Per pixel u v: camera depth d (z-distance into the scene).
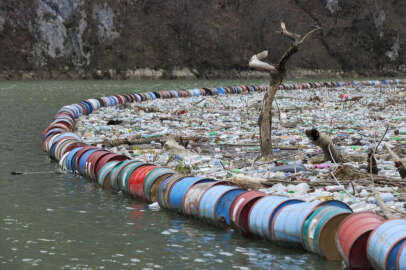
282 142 30.38
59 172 24.03
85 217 17.30
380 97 63.56
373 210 15.88
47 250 14.27
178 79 131.62
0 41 120.75
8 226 16.23
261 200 15.55
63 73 124.25
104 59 128.25
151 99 63.66
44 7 125.38
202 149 28.39
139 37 134.00
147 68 130.88
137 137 31.89
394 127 35.72
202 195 16.80
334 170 21.16
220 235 15.66
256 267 13.17
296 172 21.62
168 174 19.45
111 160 22.39
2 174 23.50
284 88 81.44
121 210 18.19
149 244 14.81
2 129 38.09
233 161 24.86
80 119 43.56
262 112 25.02
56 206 18.53
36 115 47.75
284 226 14.33
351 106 51.66
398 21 171.00
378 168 22.41
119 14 134.00
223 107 52.62
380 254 11.52
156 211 18.14
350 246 12.30
